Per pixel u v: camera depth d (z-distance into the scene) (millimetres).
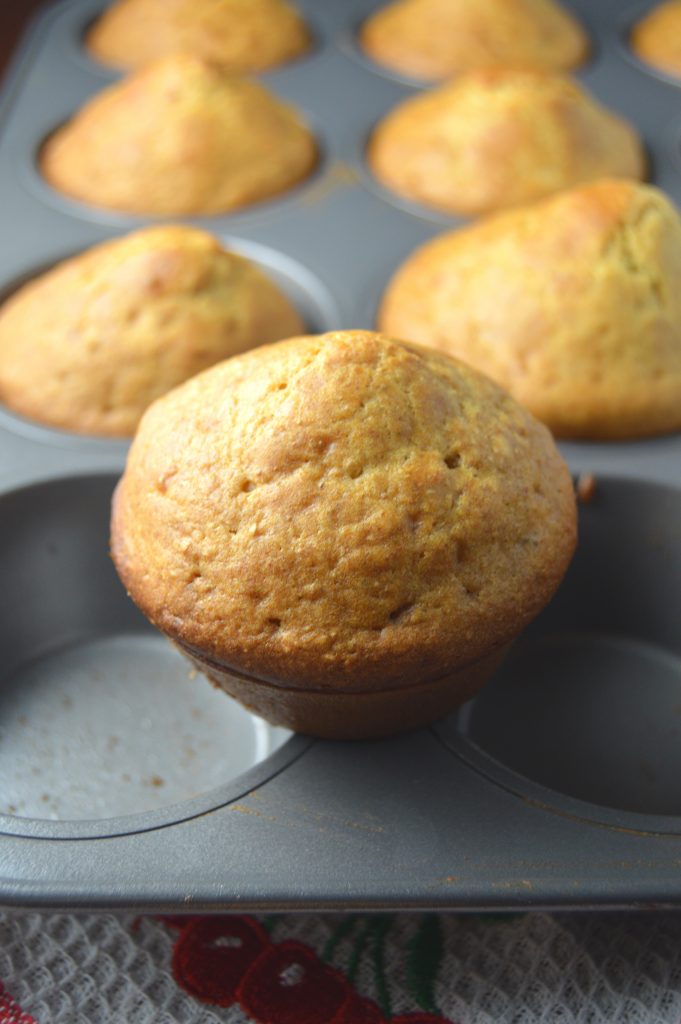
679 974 248
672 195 374
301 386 247
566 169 368
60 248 357
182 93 374
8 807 272
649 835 244
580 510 298
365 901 238
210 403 252
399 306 328
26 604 300
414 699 249
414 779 252
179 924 255
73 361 311
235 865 241
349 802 249
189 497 248
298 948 252
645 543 299
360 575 240
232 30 435
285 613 241
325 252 355
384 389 246
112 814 272
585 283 306
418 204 371
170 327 312
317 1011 245
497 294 311
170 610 248
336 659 240
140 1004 245
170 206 369
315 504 242
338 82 426
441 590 243
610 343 305
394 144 387
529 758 282
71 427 311
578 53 437
